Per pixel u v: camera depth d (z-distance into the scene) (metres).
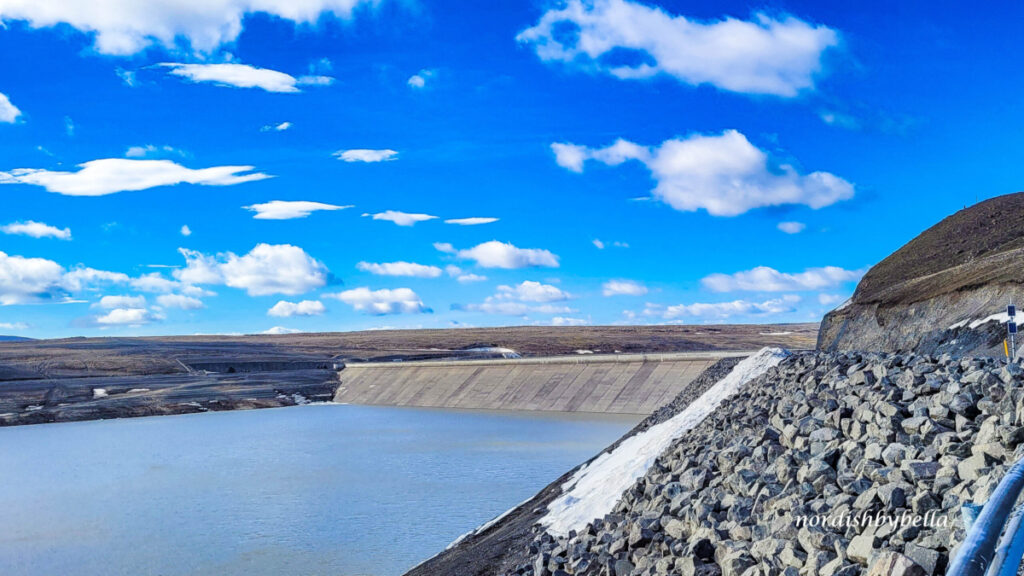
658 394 127.94
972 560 5.53
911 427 15.78
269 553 53.38
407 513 62.22
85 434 131.38
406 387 180.00
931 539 10.75
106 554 55.25
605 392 136.50
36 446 116.44
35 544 58.56
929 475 13.27
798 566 12.62
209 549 55.16
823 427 18.97
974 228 83.50
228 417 154.88
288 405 181.00
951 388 16.53
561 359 152.00
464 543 36.81
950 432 15.02
